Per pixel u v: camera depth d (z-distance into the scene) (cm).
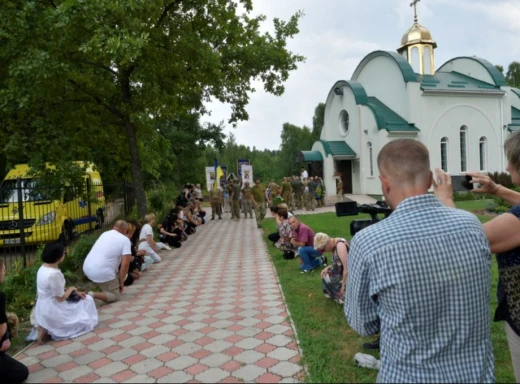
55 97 1098
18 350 484
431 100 2620
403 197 199
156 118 1412
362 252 191
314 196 2236
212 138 4084
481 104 2742
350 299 201
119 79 1193
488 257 186
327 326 499
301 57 1592
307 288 672
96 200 1148
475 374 177
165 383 377
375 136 2555
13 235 1090
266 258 985
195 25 1280
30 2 920
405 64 2631
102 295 638
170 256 1081
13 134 1051
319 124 5931
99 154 1335
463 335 178
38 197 1031
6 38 954
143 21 1045
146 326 534
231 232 1529
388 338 185
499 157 2795
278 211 973
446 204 237
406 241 180
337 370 388
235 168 6569
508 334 256
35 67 900
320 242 588
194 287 732
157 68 1134
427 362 177
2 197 1082
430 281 176
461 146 2738
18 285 706
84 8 871
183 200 1756
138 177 1243
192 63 1214
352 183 2806
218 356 430
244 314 564
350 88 2745
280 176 5956
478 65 2955
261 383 371
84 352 460
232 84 1527
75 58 1058
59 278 505
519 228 234
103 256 645
